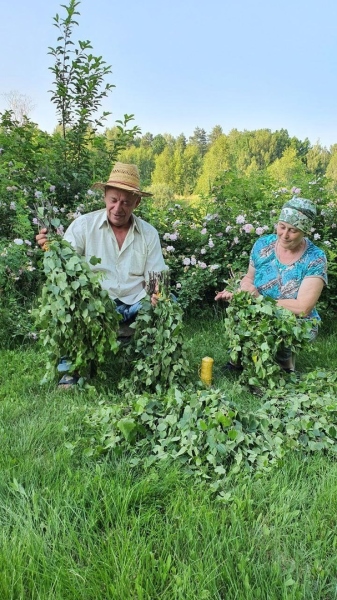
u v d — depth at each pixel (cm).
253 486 223
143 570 173
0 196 480
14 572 169
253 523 201
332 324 509
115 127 621
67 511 201
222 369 374
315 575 181
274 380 321
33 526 195
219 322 491
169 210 580
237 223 524
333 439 262
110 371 346
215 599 167
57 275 295
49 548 183
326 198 573
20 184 526
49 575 171
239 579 174
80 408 283
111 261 351
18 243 415
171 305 320
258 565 180
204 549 184
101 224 345
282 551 191
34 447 250
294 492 219
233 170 623
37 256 455
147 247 359
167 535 190
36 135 583
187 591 166
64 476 224
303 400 283
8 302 408
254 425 261
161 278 330
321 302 497
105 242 347
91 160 602
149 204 579
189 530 190
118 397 312
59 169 570
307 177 604
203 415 254
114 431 253
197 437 242
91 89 580
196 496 215
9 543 183
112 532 191
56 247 301
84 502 208
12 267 415
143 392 304
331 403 279
